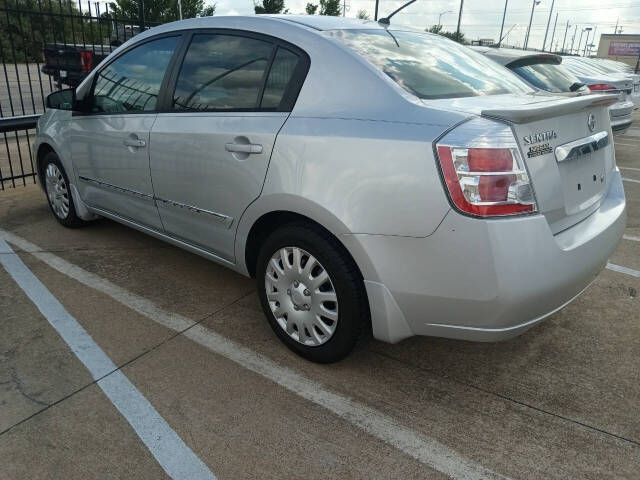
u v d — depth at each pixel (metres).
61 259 3.88
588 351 2.83
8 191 5.69
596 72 8.73
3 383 2.45
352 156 2.22
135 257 3.95
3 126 5.12
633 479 2.00
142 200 3.42
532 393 2.48
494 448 2.14
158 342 2.83
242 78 2.78
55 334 2.88
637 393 2.49
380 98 2.29
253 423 2.24
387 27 3.02
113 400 2.36
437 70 2.61
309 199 2.34
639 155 8.90
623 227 2.67
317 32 2.61
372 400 2.41
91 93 3.76
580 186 2.39
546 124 2.16
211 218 2.94
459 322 2.16
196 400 2.38
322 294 2.48
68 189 4.26
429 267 2.11
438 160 2.01
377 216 2.17
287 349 2.79
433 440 2.17
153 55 3.32
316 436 2.18
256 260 2.92
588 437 2.20
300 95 2.51
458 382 2.56
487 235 1.97
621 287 3.61
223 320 3.08
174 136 3.01
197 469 2.00
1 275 3.58
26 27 8.01
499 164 1.97
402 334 2.32
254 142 2.58
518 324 2.13
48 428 2.18
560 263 2.12
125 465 2.01
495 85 2.70
